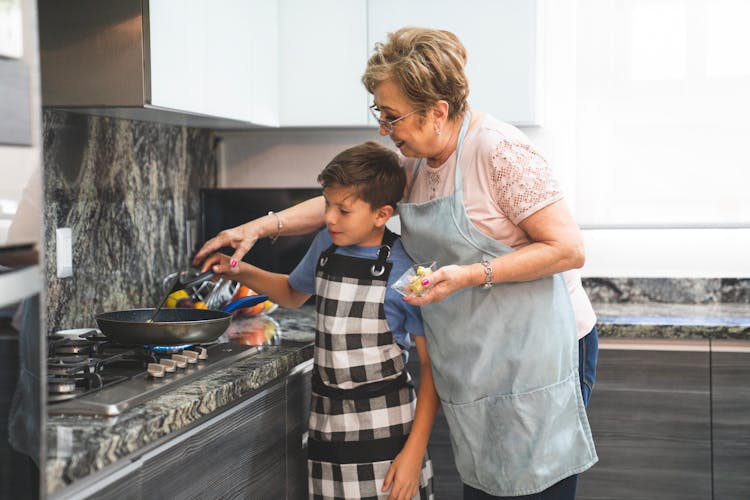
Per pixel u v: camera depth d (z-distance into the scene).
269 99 2.66
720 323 2.42
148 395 1.52
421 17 2.66
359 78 2.70
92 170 2.26
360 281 1.89
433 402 1.91
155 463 1.45
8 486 1.09
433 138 1.72
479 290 1.75
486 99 2.64
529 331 1.74
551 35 2.91
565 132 2.94
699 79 2.84
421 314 1.85
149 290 2.59
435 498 2.56
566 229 1.66
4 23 1.06
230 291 2.52
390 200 1.87
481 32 2.63
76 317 2.20
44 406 1.17
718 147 2.85
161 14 1.95
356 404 1.87
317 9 2.70
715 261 2.89
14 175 1.09
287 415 2.03
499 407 1.78
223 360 1.82
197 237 2.95
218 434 1.67
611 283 2.95
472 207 1.73
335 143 3.11
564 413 1.79
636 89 2.88
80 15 1.91
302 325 2.41
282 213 2.10
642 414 2.45
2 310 1.06
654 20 2.85
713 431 2.41
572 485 1.85
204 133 3.03
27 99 1.11
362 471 1.87
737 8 2.79
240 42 2.40
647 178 2.90
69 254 2.15
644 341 2.45
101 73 1.91
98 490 1.30
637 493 2.47
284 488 2.02
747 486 2.41
